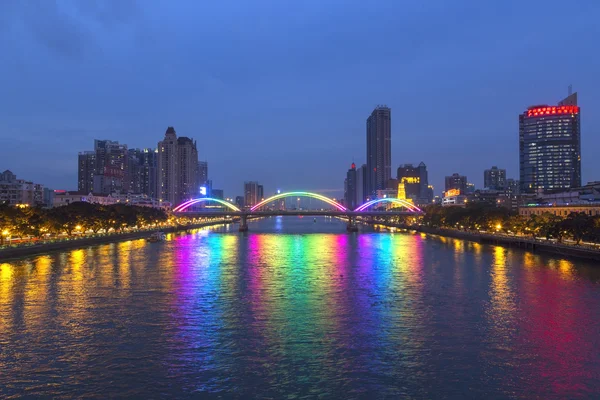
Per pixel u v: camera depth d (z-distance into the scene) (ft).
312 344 173.17
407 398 131.95
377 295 257.14
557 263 385.70
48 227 518.37
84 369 150.82
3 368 151.53
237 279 311.27
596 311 219.00
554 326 195.42
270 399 131.34
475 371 149.18
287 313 216.95
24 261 396.98
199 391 135.95
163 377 144.77
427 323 200.13
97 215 636.48
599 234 419.54
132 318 207.62
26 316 210.18
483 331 188.75
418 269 359.46
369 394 134.10
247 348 168.96
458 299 246.06
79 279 305.94
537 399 131.75
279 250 526.57
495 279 307.17
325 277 320.70
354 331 188.85
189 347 169.99
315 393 134.72
